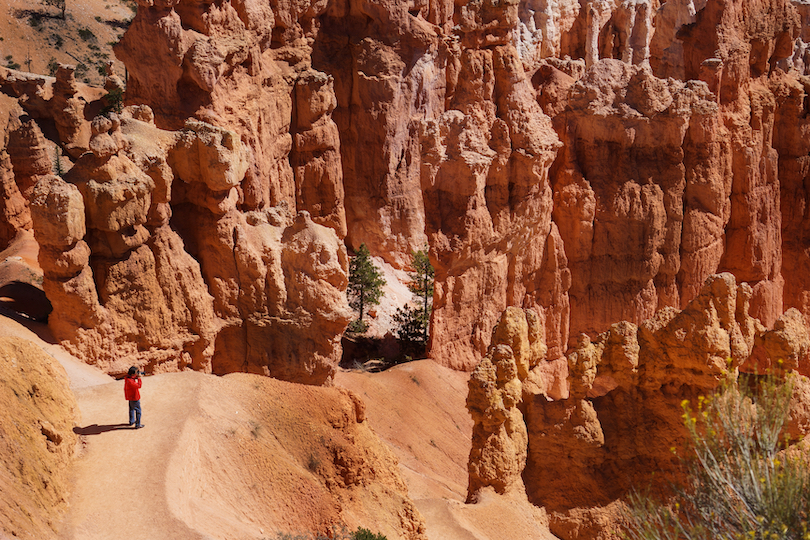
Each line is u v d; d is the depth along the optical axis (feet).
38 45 382.22
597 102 184.75
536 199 180.14
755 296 207.41
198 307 127.13
